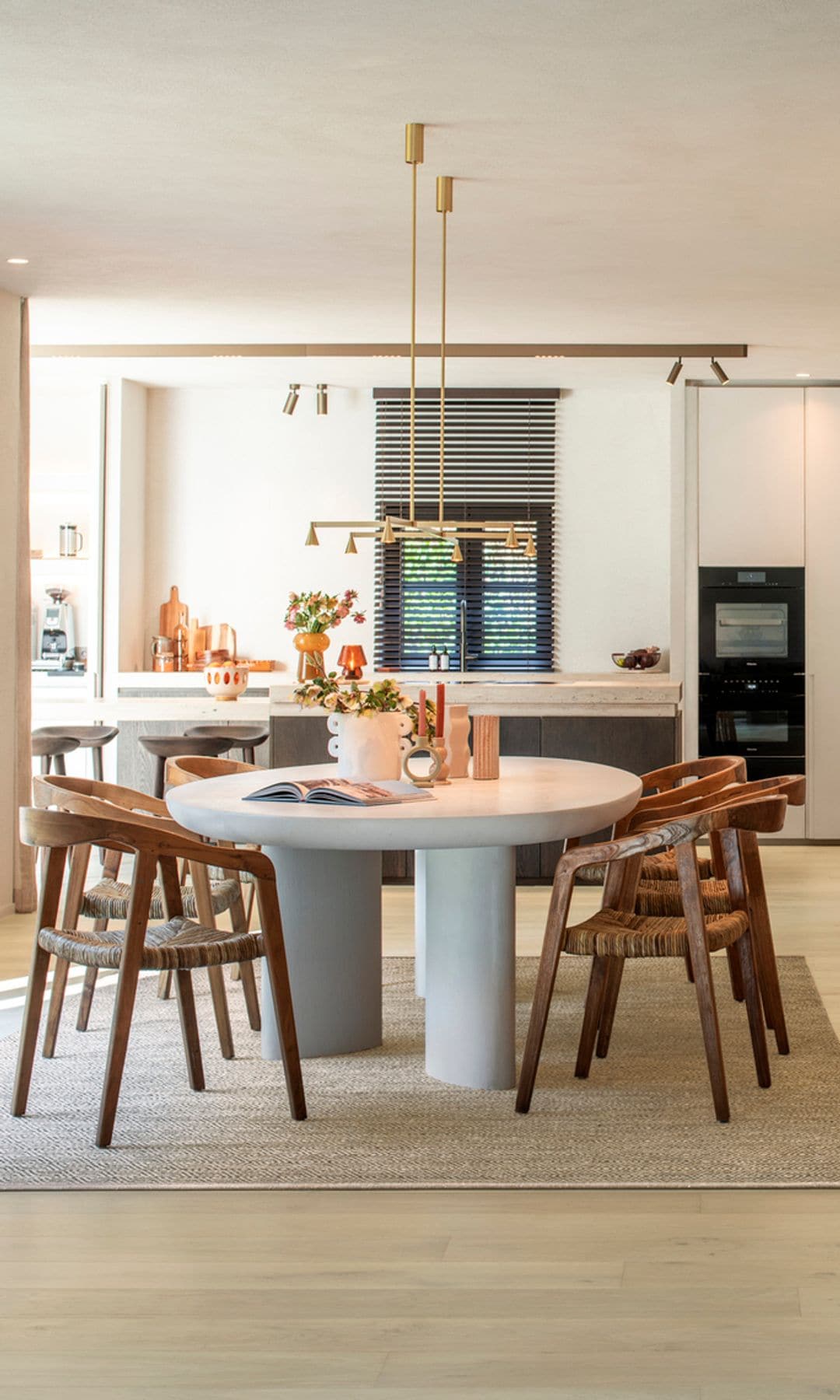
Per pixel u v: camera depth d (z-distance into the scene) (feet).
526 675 27.84
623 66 12.04
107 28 11.37
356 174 14.98
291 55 11.87
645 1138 10.98
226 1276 8.56
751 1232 9.18
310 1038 13.30
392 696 13.61
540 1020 11.60
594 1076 12.67
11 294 20.25
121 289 20.15
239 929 15.42
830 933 18.80
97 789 14.35
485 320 22.15
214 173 14.99
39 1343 7.72
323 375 26.58
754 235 17.28
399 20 11.16
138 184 15.34
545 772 15.31
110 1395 7.17
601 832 22.91
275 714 22.40
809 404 26.94
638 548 28.32
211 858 11.08
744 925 12.18
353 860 13.46
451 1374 7.35
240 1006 15.29
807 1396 7.13
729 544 27.12
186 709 24.47
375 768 13.55
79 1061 13.19
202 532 28.60
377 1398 7.13
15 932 19.13
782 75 12.21
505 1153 10.66
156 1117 11.53
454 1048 12.46
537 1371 7.38
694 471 27.14
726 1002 15.37
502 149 14.11
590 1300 8.19
